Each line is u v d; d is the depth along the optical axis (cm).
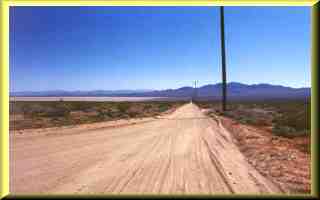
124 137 1416
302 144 1139
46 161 827
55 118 2375
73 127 1817
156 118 2970
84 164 791
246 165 783
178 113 4097
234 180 623
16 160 837
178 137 1427
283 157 870
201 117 3103
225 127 1958
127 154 952
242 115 2930
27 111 3027
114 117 2953
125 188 565
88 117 2720
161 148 1080
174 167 756
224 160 852
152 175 669
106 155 929
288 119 2041
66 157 890
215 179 632
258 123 2194
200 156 917
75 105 4612
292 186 578
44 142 1189
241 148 1084
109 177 651
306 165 770
